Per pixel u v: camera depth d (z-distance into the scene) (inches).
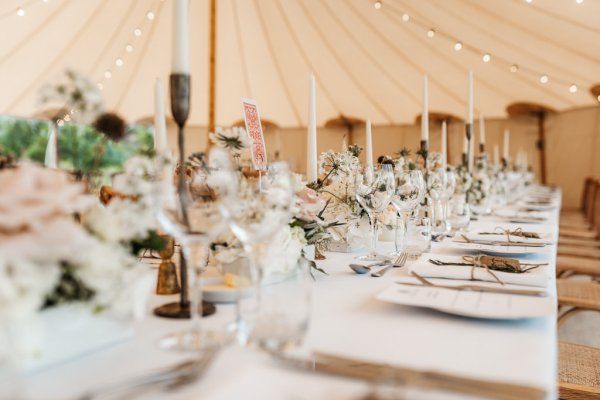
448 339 32.7
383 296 39.7
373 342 32.1
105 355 29.6
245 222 33.9
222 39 396.8
